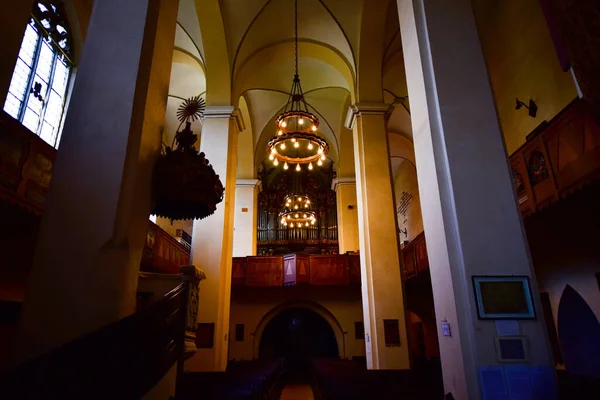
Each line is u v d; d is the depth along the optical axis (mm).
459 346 4020
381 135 10992
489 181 4566
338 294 15312
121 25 4758
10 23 3930
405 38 5797
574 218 7285
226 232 10266
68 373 2861
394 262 9883
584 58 3896
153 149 4820
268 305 15219
